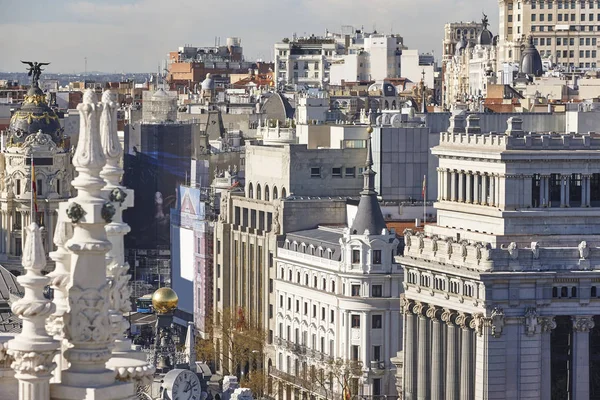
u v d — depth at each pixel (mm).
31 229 71250
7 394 72000
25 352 71000
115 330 73188
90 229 72812
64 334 72500
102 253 72500
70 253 73688
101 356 72438
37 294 71312
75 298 72375
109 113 81000
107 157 81000
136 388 74812
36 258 71125
